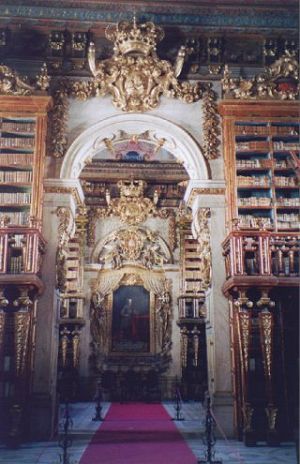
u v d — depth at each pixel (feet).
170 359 64.59
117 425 39.01
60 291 39.68
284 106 40.91
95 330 64.90
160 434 34.88
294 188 39.91
